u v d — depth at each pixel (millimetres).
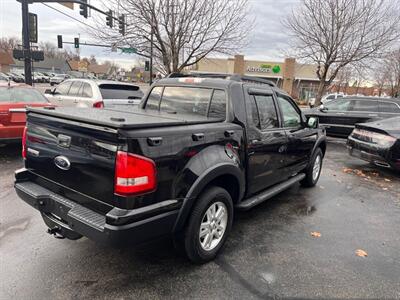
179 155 2596
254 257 3230
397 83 29297
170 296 2582
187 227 2828
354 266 3150
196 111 3652
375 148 6680
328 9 15188
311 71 42688
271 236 3725
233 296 2613
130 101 8750
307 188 5750
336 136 10828
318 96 16984
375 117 10008
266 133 3824
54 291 2574
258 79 4156
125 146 2242
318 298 2643
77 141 2551
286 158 4441
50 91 9898
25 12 13414
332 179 6445
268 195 4016
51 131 2795
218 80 3592
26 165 3180
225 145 3127
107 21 12578
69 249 3221
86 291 2594
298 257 3271
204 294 2625
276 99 4234
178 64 12805
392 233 3977
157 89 4156
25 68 13891
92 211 2531
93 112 3094
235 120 3346
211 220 3070
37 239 3398
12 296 2490
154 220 2447
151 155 2371
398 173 7141
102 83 8664
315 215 4445
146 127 2383
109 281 2738
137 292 2611
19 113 6375
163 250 3281
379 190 5820
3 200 4430
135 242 2398
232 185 3424
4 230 3576
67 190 2727
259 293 2664
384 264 3219
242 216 4305
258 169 3748
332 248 3500
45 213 2900
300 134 4777
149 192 2393
